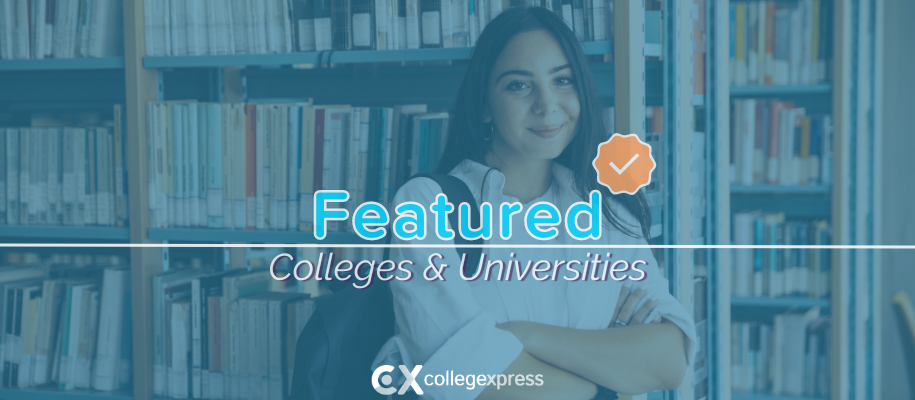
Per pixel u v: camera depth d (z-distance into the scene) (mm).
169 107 1548
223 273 1691
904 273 3055
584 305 1097
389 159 1421
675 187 1468
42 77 1896
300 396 1124
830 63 2533
